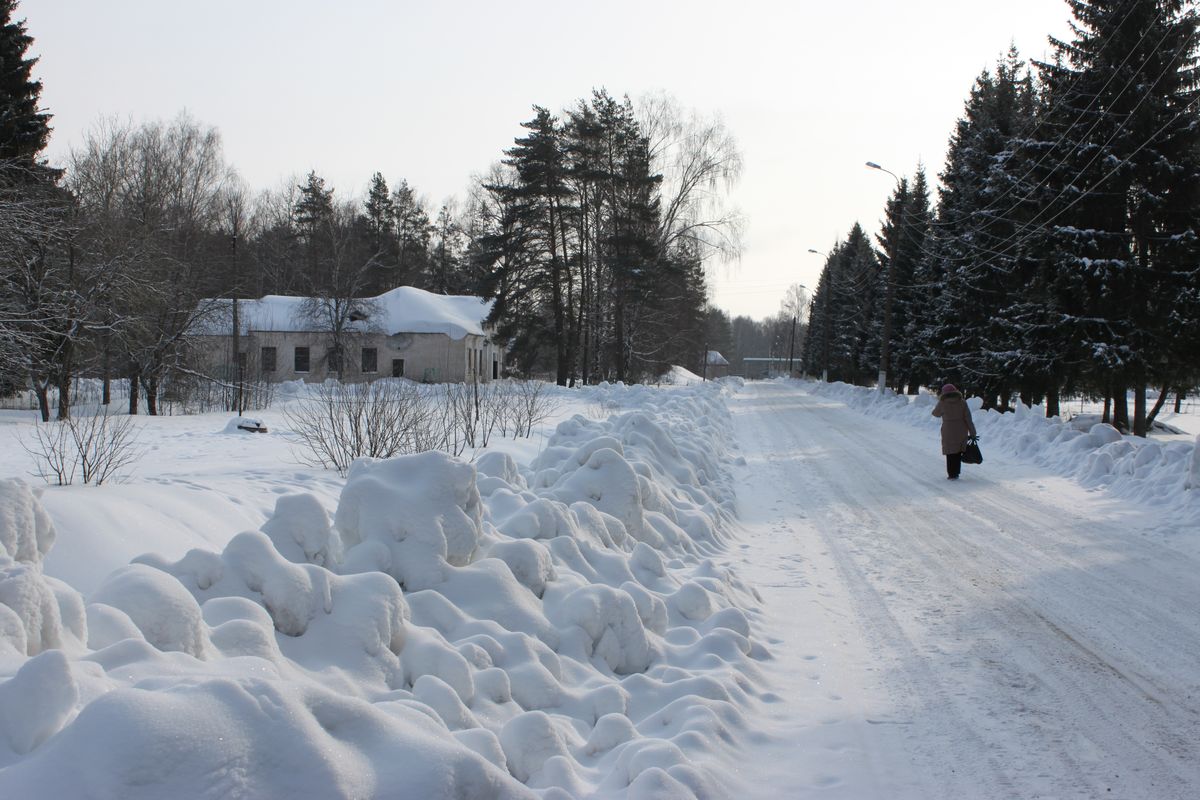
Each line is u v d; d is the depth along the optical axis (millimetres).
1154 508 11094
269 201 73500
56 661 2420
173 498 7887
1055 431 17000
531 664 4375
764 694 4949
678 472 10703
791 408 37344
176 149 43344
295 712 2307
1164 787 3855
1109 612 6758
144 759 2006
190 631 3332
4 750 2301
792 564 8484
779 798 3699
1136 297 24266
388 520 4938
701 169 44656
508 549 5340
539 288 47250
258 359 45094
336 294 48000
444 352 52719
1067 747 4289
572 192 46562
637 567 6535
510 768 3521
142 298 26828
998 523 10547
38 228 22188
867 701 4945
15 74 34062
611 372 50438
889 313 36562
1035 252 26078
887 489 13414
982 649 5883
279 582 3896
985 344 30219
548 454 9820
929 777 3947
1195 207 23625
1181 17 23391
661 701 4590
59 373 24422
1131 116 23547
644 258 45062
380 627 3979
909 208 48688
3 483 3824
